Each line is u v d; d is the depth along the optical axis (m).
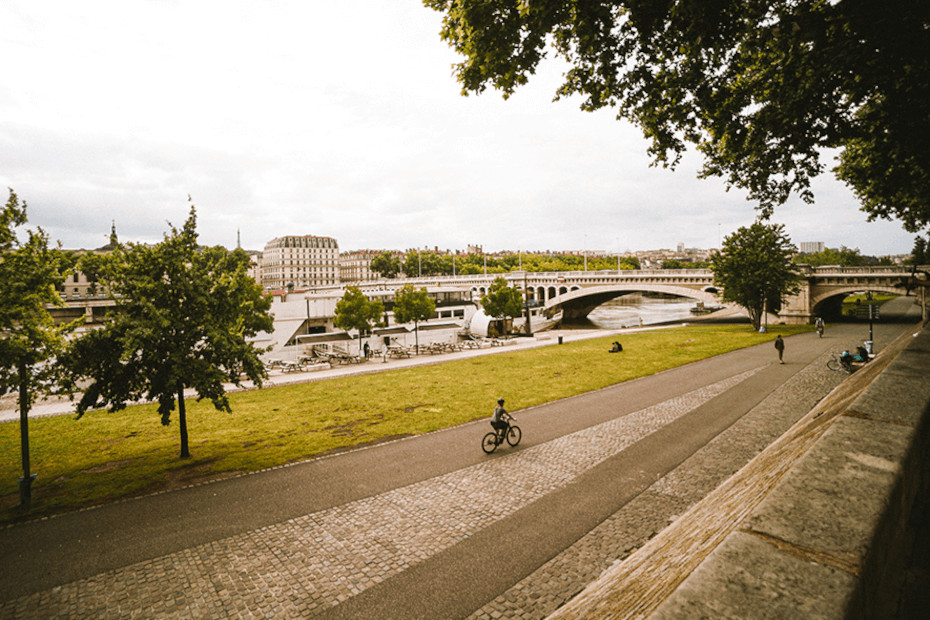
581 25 7.59
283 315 45.38
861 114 9.01
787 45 7.78
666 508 10.55
